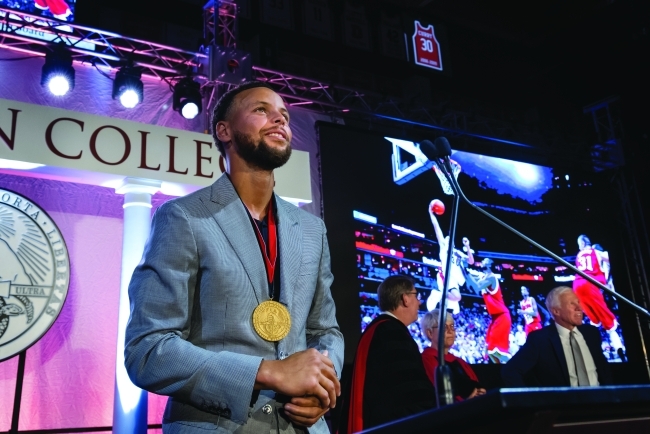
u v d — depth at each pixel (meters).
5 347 3.55
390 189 5.27
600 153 6.86
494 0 7.61
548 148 6.53
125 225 4.00
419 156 5.58
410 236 5.24
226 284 1.39
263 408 1.30
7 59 4.13
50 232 3.86
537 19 7.81
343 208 4.96
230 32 4.74
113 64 4.52
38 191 4.04
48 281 3.78
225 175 1.61
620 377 5.88
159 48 4.57
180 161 4.17
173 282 1.36
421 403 2.56
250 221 1.53
